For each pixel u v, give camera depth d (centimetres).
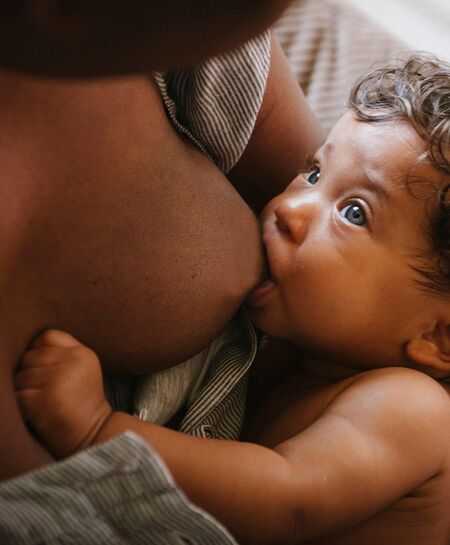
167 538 54
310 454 74
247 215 82
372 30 138
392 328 87
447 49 190
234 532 70
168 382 77
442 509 86
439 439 80
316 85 128
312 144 103
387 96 90
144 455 51
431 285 85
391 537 85
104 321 65
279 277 84
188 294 70
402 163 85
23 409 60
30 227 57
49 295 61
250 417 93
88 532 50
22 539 48
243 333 86
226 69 74
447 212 83
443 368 90
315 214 86
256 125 95
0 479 53
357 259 84
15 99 57
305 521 72
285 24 136
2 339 57
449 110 87
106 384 75
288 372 97
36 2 36
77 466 50
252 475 69
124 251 64
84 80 44
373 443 77
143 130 66
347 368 92
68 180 60
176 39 39
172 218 68
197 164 74
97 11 37
